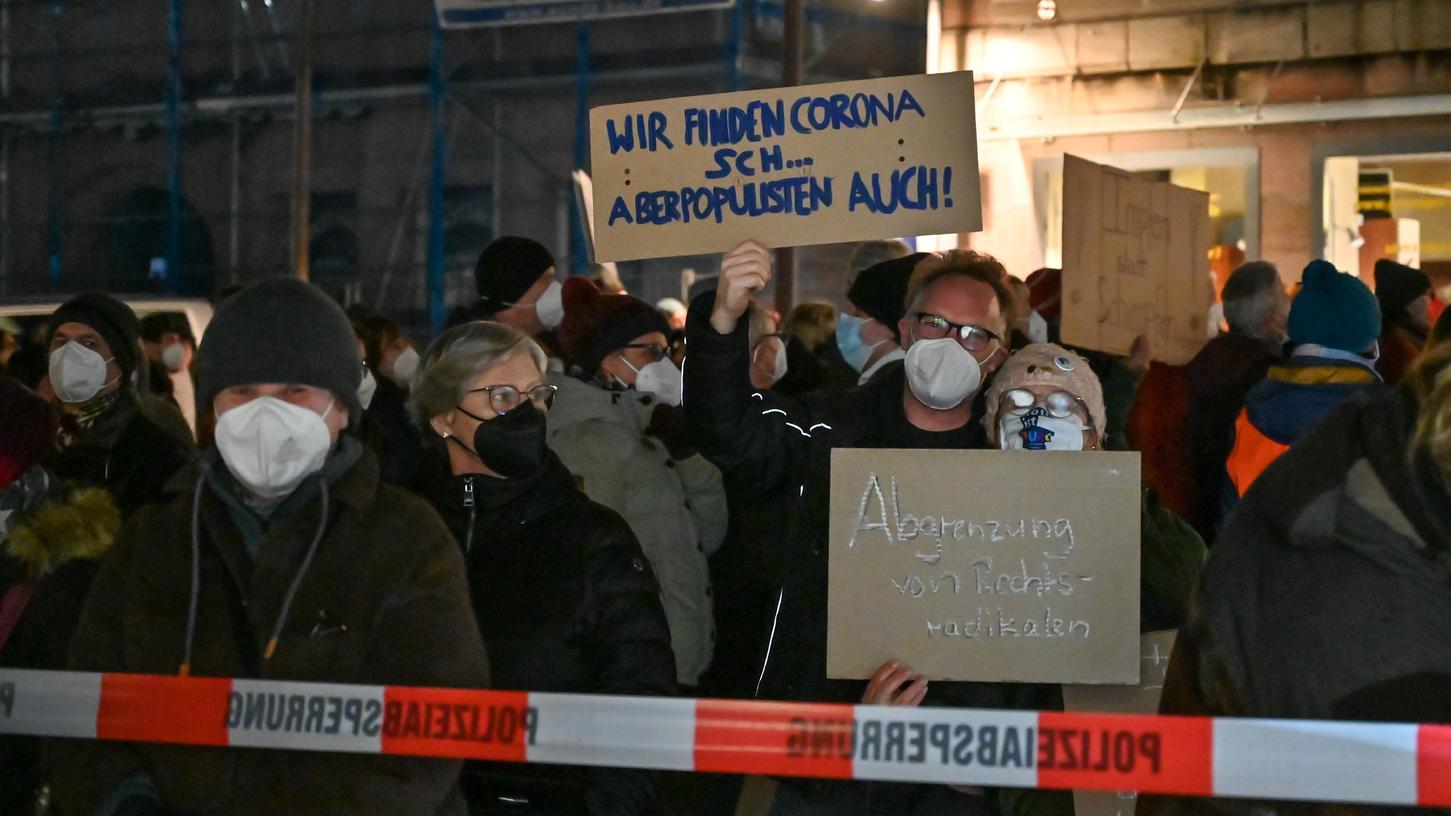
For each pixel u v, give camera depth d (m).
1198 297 4.95
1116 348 4.63
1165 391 5.21
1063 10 13.31
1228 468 4.44
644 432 4.21
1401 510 2.10
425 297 21.14
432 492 3.14
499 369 3.14
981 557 2.90
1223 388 5.23
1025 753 2.36
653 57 19.94
